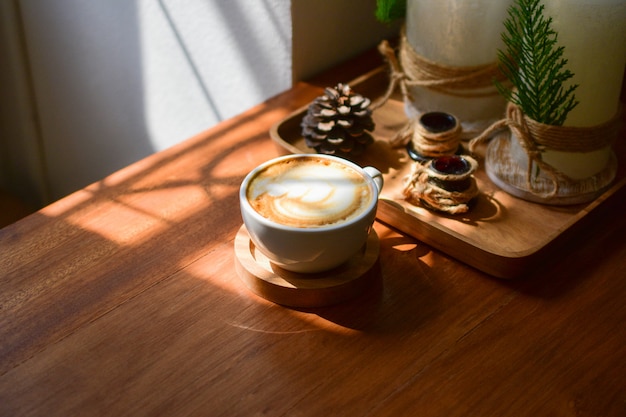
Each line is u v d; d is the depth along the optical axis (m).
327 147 0.72
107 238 0.66
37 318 0.59
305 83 0.88
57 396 0.54
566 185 0.69
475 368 0.56
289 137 0.77
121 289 0.62
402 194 0.69
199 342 0.57
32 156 1.30
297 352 0.57
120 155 1.17
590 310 0.60
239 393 0.54
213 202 0.70
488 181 0.72
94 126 1.17
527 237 0.65
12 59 1.18
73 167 1.27
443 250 0.65
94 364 0.56
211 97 0.97
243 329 0.58
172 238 0.66
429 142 0.72
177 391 0.54
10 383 0.55
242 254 0.62
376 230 0.67
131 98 1.08
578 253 0.65
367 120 0.73
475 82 0.73
